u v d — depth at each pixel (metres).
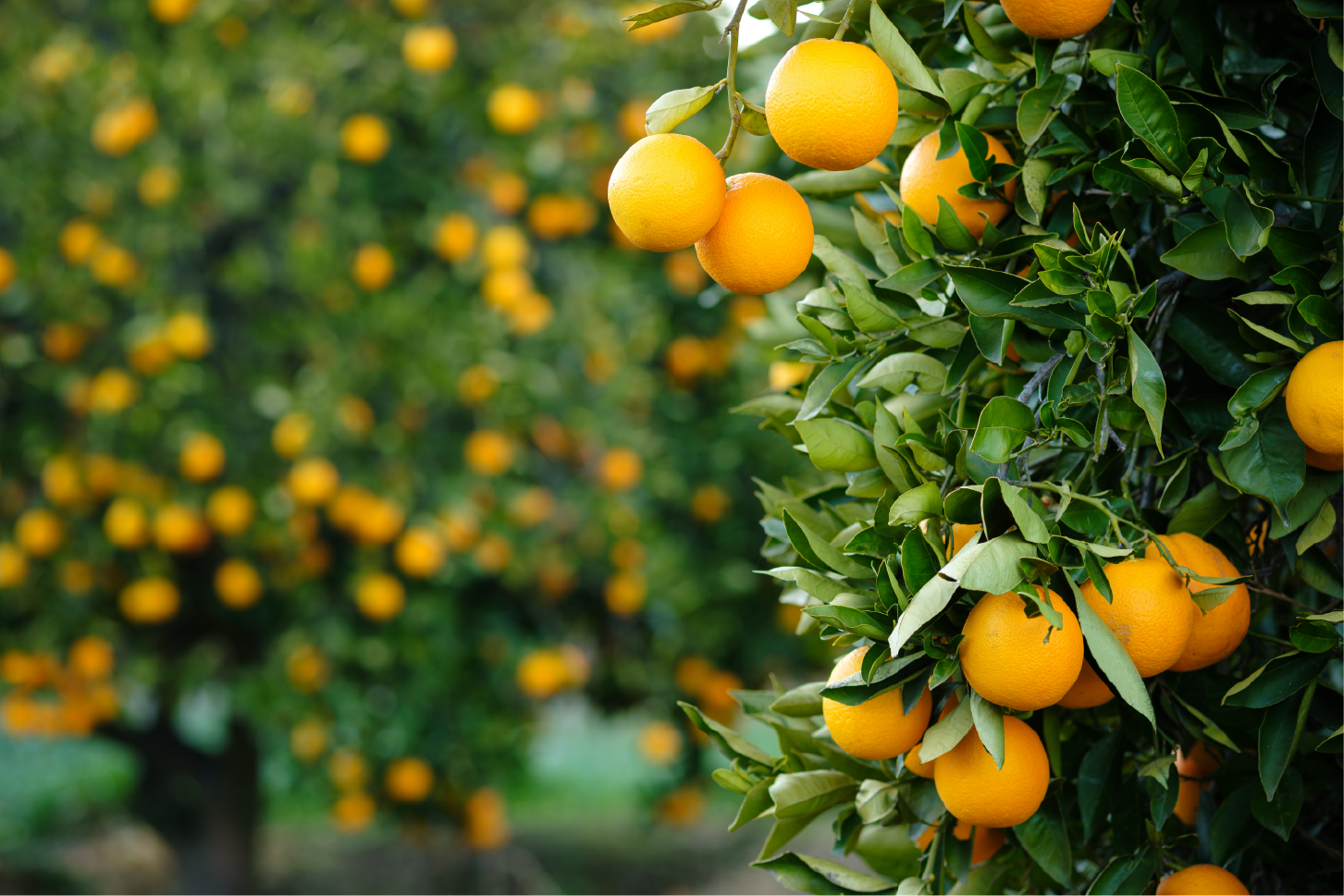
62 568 3.47
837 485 1.47
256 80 3.65
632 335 4.02
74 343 3.60
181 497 3.42
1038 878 1.32
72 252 3.55
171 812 5.11
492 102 3.62
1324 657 1.10
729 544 4.30
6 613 3.54
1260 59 1.27
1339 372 1.02
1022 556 0.99
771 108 1.11
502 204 3.74
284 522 3.42
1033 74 1.26
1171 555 1.07
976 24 1.23
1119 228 1.24
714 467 4.26
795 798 1.27
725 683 4.18
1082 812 1.21
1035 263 1.16
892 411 1.40
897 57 1.15
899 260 1.32
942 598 0.97
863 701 1.05
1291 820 1.17
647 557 3.87
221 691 4.03
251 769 5.05
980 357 1.23
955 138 1.23
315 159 3.54
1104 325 1.06
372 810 4.12
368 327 3.50
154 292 3.46
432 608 3.53
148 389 3.53
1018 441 1.07
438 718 3.72
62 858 7.02
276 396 3.48
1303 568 1.17
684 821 4.83
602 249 4.11
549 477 4.03
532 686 3.68
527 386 3.61
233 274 3.53
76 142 3.64
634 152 1.10
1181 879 1.17
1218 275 1.11
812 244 1.22
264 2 3.66
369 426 3.56
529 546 3.68
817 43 1.11
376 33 3.59
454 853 6.78
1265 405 1.10
